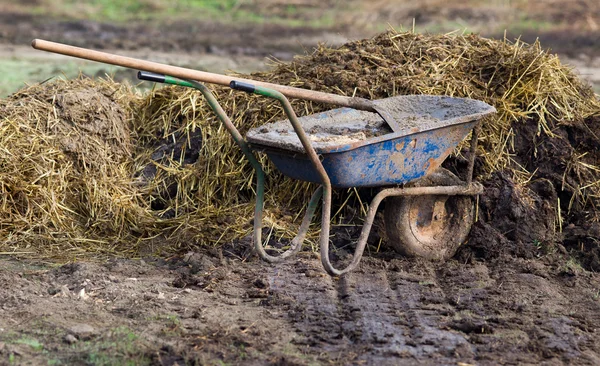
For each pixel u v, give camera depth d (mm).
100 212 10758
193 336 7688
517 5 31156
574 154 10773
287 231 10312
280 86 8297
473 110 9406
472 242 10086
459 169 10539
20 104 11266
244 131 11141
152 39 27219
